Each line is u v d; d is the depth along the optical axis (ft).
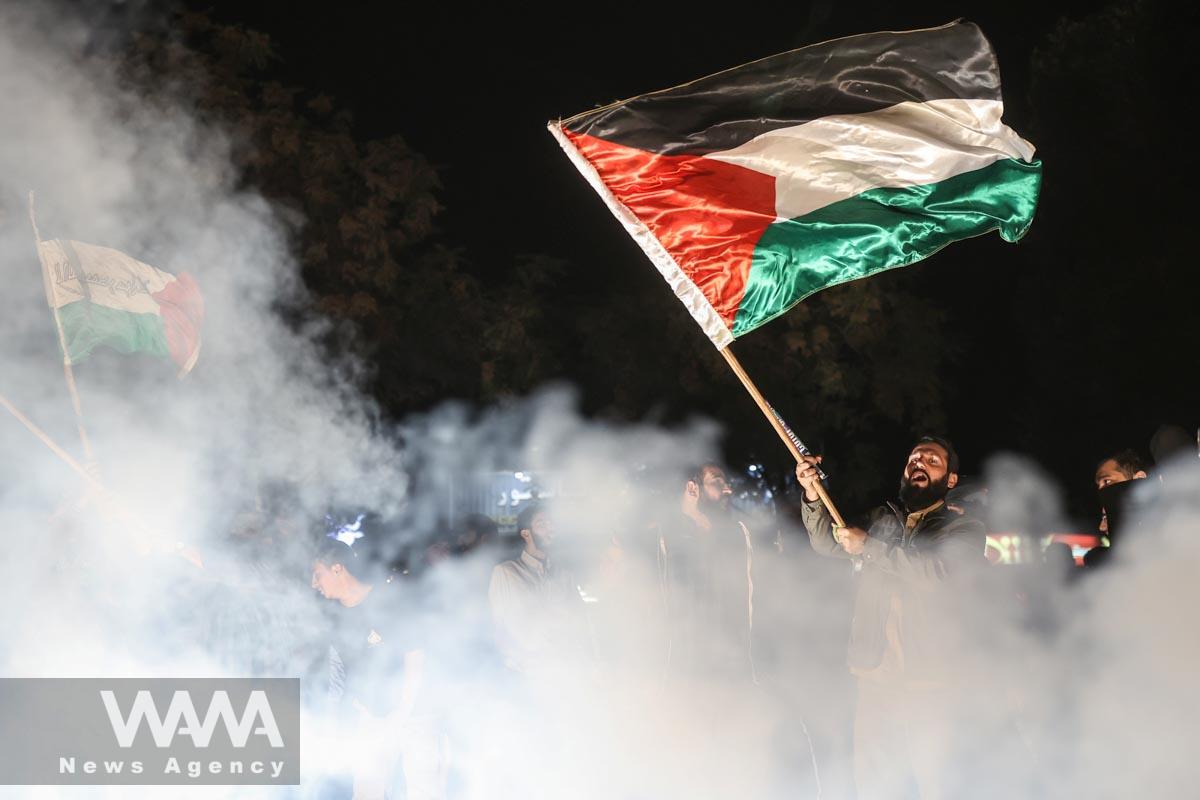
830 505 22.52
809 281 22.80
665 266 23.15
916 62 22.97
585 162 23.58
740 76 23.54
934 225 22.70
